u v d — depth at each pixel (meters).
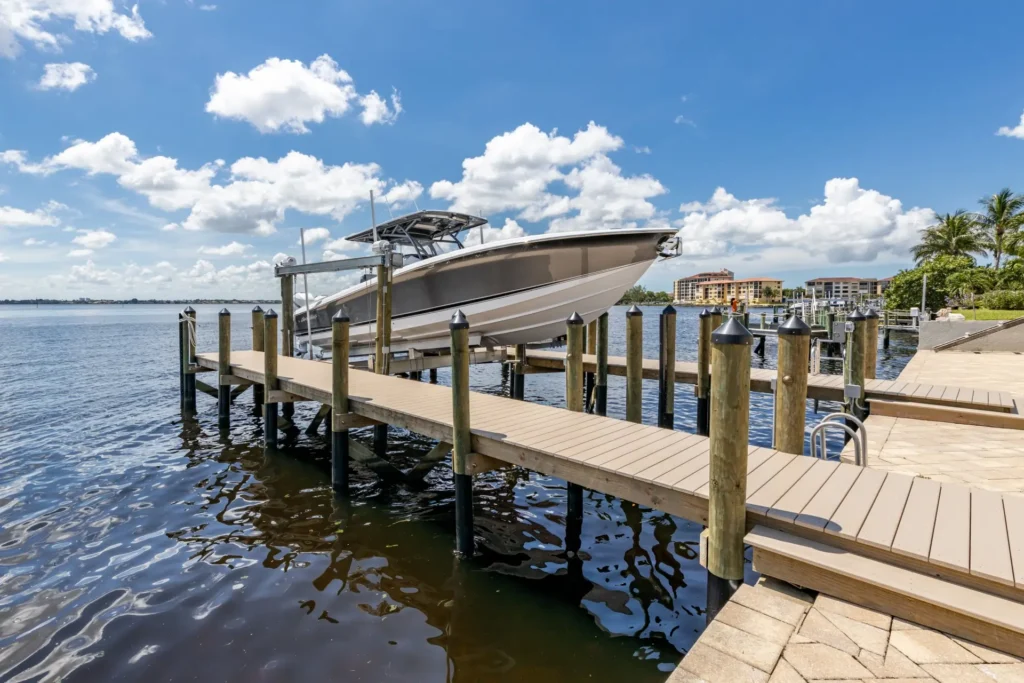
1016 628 2.22
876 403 7.12
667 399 8.34
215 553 5.05
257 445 8.91
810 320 22.75
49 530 5.55
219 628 3.85
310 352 14.09
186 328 11.36
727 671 2.25
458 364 5.02
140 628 3.86
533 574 4.66
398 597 4.28
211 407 12.09
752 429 9.50
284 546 5.21
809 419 9.58
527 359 12.74
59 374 17.05
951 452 5.46
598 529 5.56
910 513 3.15
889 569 2.68
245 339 36.38
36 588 4.40
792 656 2.32
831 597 2.75
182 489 6.79
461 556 4.98
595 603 4.19
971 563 2.55
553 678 3.31
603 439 4.97
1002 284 29.48
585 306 11.11
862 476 3.81
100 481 7.06
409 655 3.54
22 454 8.29
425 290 12.09
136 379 15.95
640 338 7.65
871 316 8.45
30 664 3.47
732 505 3.13
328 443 8.96
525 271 10.80
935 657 2.28
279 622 3.93
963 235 38.44
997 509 3.20
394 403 6.73
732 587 3.15
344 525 5.71
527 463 4.73
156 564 4.82
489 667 3.42
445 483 7.04
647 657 3.52
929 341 18.23
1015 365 12.38
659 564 4.82
